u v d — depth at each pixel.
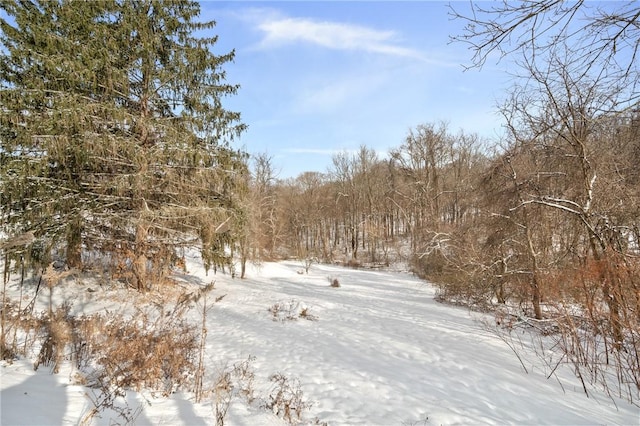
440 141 33.56
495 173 11.75
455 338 8.85
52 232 10.13
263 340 8.05
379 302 15.23
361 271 31.16
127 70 10.93
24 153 9.63
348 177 47.44
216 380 5.16
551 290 7.82
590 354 6.60
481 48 3.35
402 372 6.16
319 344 7.90
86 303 9.76
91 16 10.55
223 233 12.93
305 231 50.03
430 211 28.53
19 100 9.23
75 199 10.34
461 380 5.83
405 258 34.84
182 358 5.03
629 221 7.71
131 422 3.43
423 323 10.80
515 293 12.69
